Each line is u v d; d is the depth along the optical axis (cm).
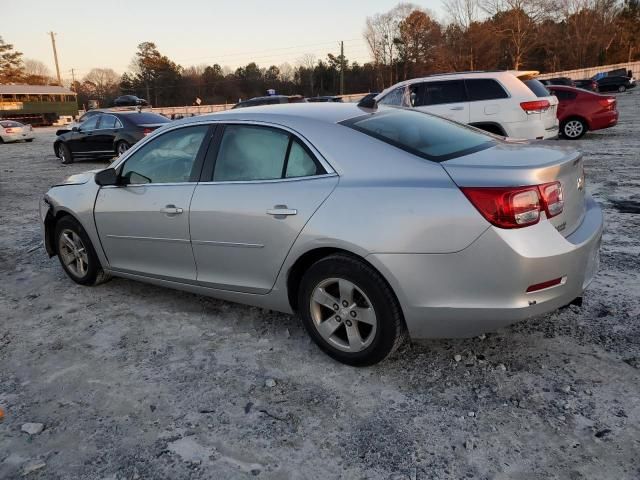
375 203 288
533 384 294
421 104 965
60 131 1675
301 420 276
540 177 271
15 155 1923
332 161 313
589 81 3512
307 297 323
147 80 9088
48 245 496
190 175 377
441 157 299
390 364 323
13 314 427
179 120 400
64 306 438
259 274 343
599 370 303
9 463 254
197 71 10044
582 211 318
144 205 396
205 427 274
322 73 8819
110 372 330
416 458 246
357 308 306
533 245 264
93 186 444
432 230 272
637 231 548
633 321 354
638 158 985
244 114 363
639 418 262
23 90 7088
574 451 244
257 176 343
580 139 1318
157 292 458
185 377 321
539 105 896
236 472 242
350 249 293
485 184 266
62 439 270
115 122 1434
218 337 370
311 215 307
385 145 307
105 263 446
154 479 241
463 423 267
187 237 373
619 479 226
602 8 7394
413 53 8031
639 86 5019
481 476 233
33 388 317
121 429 275
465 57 7350
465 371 311
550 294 275
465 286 273
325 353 332
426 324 287
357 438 261
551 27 7325
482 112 915
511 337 344
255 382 312
